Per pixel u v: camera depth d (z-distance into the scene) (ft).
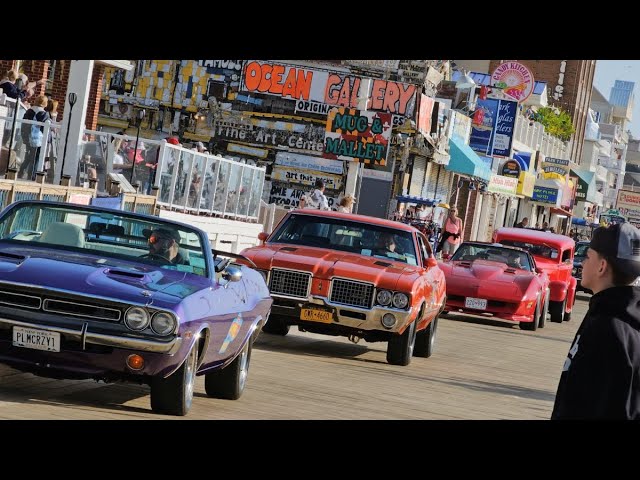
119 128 314.35
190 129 311.88
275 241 115.55
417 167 338.75
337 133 279.08
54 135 149.28
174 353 63.87
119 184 151.23
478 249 180.04
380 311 106.22
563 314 209.46
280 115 309.01
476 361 124.57
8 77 152.46
